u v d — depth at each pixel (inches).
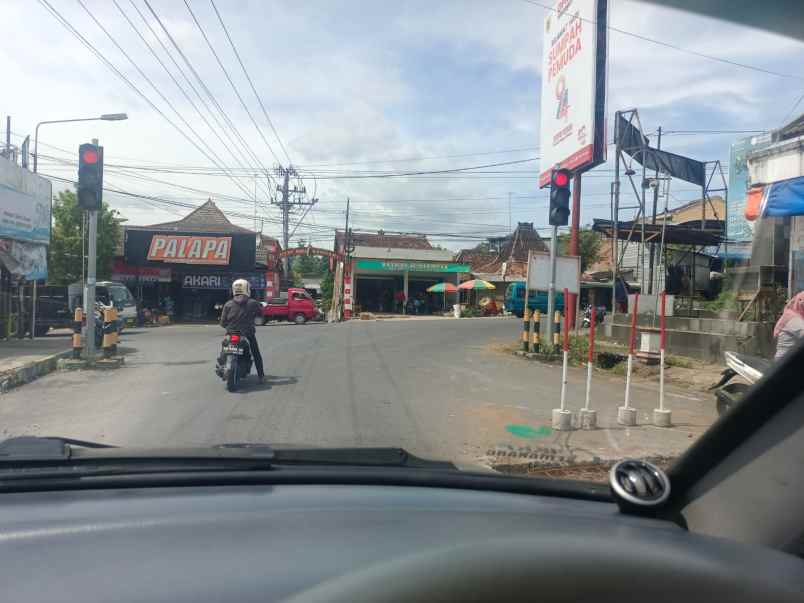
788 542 93.6
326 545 74.0
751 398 101.0
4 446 115.0
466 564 69.6
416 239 2082.9
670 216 1007.0
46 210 756.6
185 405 332.5
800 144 521.3
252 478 105.1
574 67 598.9
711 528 101.9
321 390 381.7
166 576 63.6
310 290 2377.0
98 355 515.5
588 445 265.9
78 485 97.0
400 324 1123.9
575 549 75.6
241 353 377.4
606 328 692.1
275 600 59.9
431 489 108.7
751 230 598.5
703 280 840.3
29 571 64.1
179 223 1504.7
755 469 101.1
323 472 110.2
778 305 495.2
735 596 70.5
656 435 285.3
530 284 450.6
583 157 572.1
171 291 1355.8
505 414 326.3
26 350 551.5
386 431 284.5
